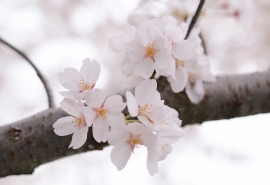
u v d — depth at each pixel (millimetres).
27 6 2537
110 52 2512
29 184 2451
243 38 2219
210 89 876
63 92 727
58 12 2561
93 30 2555
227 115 887
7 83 2396
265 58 2504
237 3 1208
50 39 2553
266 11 2348
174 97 857
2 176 814
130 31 751
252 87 892
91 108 721
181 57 761
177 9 946
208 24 2211
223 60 2479
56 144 813
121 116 721
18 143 808
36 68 869
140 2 958
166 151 750
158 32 736
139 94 725
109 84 2418
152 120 720
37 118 821
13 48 864
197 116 873
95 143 813
